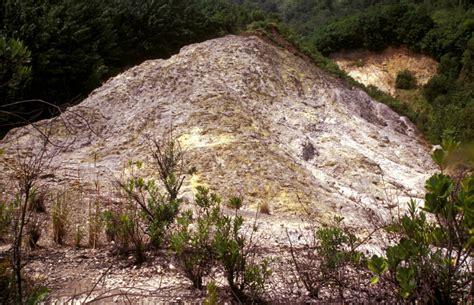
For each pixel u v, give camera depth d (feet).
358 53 134.21
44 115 50.34
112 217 18.37
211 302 10.64
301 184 35.17
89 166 34.14
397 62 129.29
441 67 122.01
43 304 12.01
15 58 14.03
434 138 69.15
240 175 33.71
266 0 247.91
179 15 79.97
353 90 72.38
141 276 15.15
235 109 44.06
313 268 14.48
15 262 10.03
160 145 37.83
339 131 52.65
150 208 19.44
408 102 115.55
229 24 85.35
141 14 73.92
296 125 49.70
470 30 122.83
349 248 15.60
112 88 49.60
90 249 18.24
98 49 64.39
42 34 51.78
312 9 229.45
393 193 40.93
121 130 41.78
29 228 17.76
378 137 55.83
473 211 7.34
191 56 55.57
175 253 16.49
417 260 8.09
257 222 25.79
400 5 135.54
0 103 18.89
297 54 77.61
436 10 153.99
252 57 57.36
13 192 20.92
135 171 33.88
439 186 7.69
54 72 52.44
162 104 44.52
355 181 41.50
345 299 11.35
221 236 13.39
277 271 15.62
